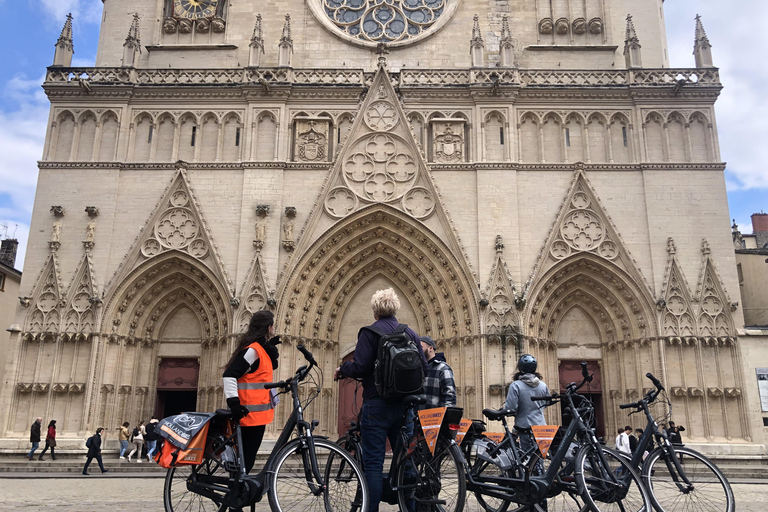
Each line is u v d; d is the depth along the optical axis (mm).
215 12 38781
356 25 38781
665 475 9820
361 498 7914
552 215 33344
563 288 33562
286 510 8008
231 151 34531
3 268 42062
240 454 8352
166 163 33875
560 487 9805
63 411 30766
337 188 33500
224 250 32750
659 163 33594
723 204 33031
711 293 31844
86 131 34594
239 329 31047
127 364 32500
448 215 32906
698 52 35938
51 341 31500
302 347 8609
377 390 8250
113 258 32750
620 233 33000
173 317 34125
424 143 34406
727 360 31094
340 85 34875
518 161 33906
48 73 34906
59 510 13453
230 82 35219
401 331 8539
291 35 37781
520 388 11398
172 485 9500
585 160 34125
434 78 35531
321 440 8211
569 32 37938
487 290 31547
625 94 34750
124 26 38031
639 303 32031
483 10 38344
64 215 33094
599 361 33438
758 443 29828
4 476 23297
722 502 9500
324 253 33094
